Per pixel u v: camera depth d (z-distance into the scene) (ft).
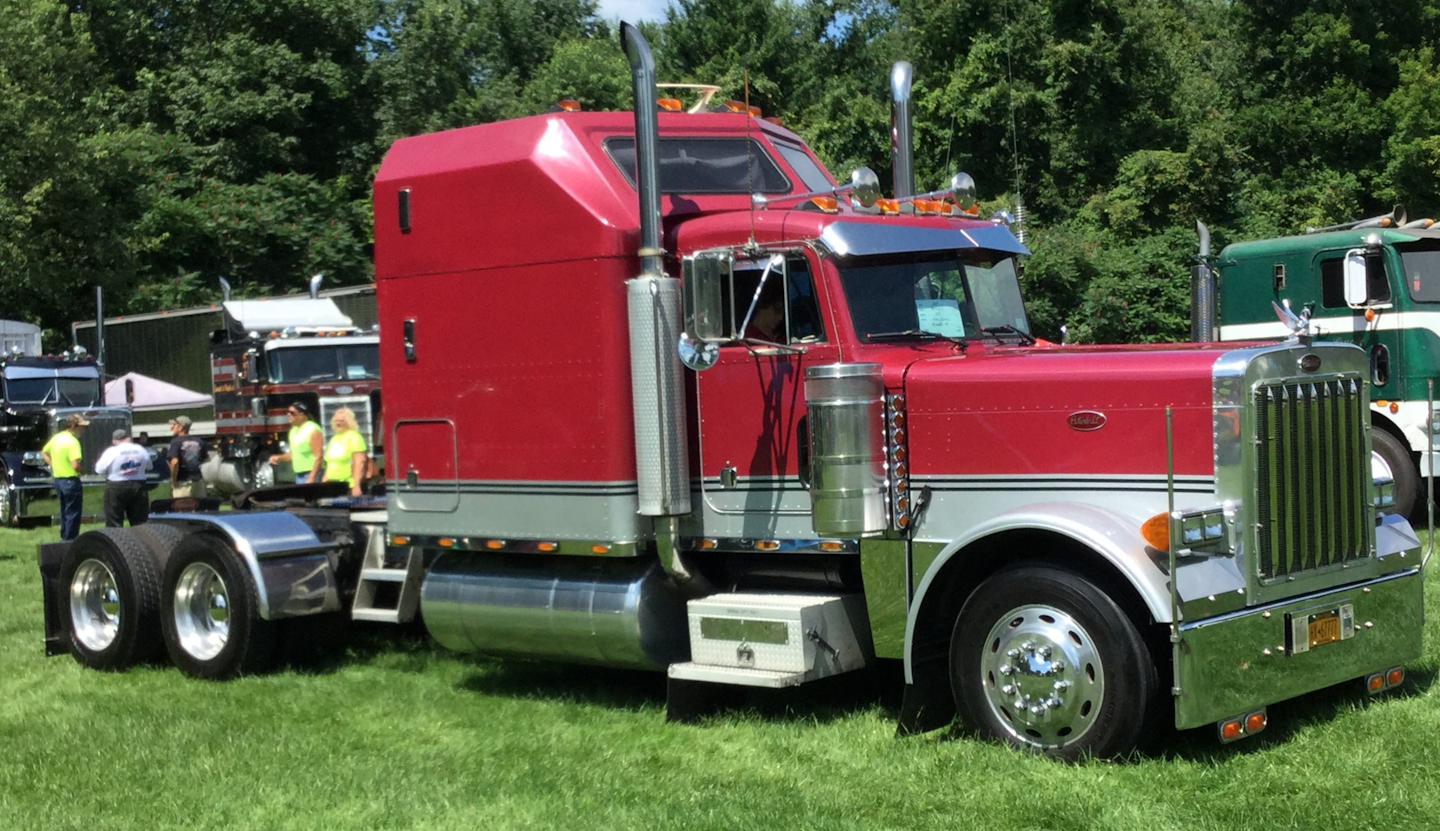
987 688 19.47
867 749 20.06
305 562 27.86
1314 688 19.45
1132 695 18.10
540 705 24.31
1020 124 84.89
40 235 106.22
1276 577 18.89
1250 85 111.65
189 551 28.53
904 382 20.81
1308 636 19.27
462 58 152.25
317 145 138.41
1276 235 80.74
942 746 19.57
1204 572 18.20
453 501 24.98
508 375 24.08
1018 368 20.06
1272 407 18.89
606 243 22.70
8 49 103.71
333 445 40.32
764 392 21.95
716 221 22.52
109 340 91.15
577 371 23.16
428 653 29.50
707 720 22.53
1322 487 19.70
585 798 18.45
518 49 164.14
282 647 28.30
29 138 102.53
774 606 21.48
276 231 120.88
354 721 23.82
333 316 76.89
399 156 25.76
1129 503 19.15
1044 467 19.72
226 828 18.02
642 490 22.34
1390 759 18.07
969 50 86.99
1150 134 87.92
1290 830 15.61
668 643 23.30
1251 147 106.22
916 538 20.67
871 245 21.39
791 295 21.75
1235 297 47.80
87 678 28.76
